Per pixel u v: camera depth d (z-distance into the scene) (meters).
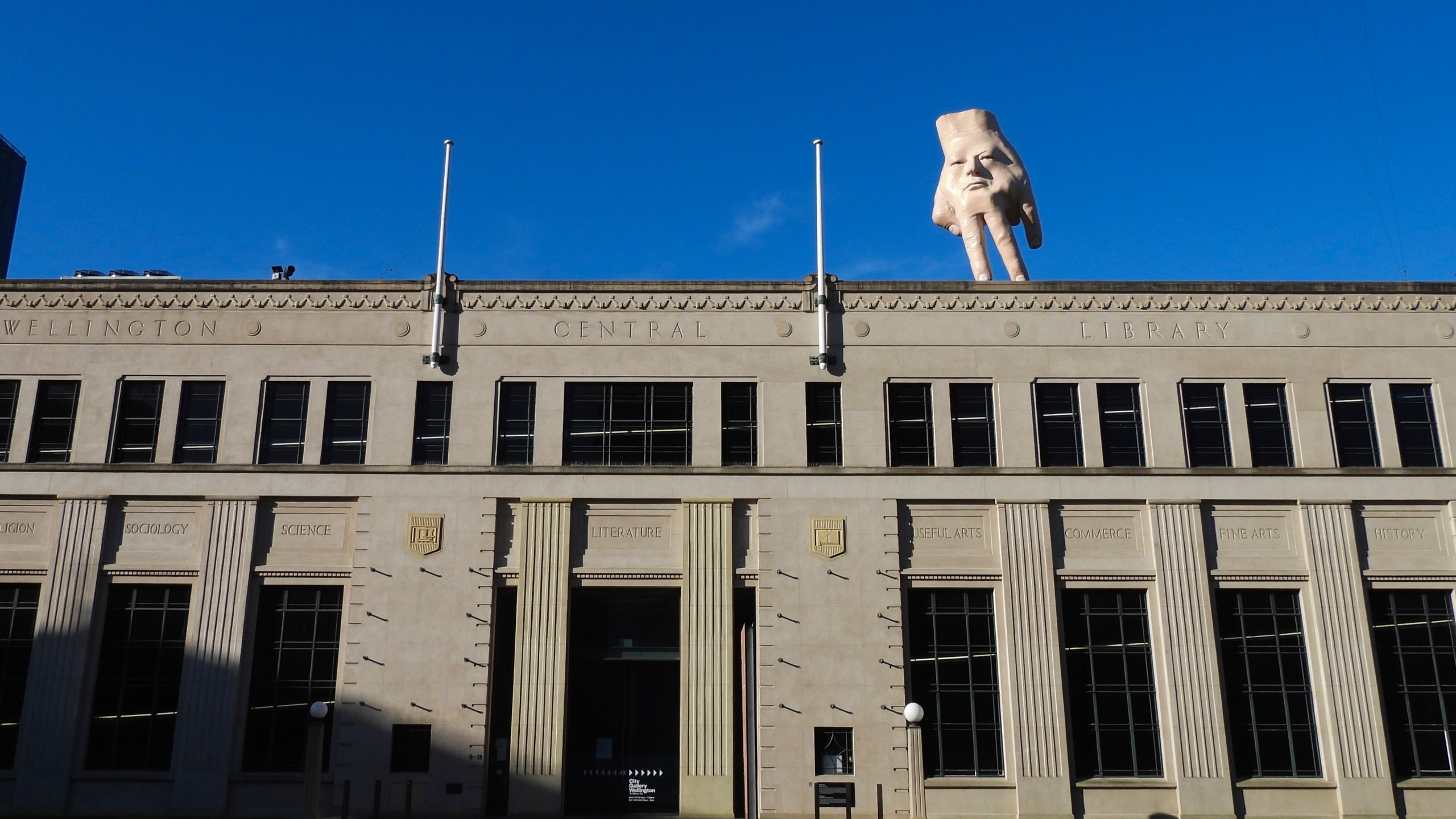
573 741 31.66
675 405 33.88
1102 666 32.06
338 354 33.78
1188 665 31.77
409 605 31.73
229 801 30.61
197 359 33.66
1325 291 34.97
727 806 30.69
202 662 31.22
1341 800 30.98
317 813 27.48
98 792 30.58
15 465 32.34
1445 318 34.88
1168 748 31.36
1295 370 34.31
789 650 31.67
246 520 32.25
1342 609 32.31
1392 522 33.28
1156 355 34.28
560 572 32.03
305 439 33.12
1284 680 32.09
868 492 32.84
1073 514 33.03
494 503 32.53
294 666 31.69
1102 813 30.86
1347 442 34.00
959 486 32.94
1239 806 31.05
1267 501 33.12
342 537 32.41
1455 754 31.70
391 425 33.19
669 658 32.19
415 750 30.84
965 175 39.28
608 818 30.95
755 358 34.03
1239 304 34.78
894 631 31.83
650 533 32.66
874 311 34.47
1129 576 32.44
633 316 34.31
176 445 33.03
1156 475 33.16
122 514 32.44
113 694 31.31
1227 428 33.97
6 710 31.25
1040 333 34.38
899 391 34.09
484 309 34.28
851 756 31.05
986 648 32.12
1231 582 32.59
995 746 31.39
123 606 31.94
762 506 32.69
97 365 33.53
